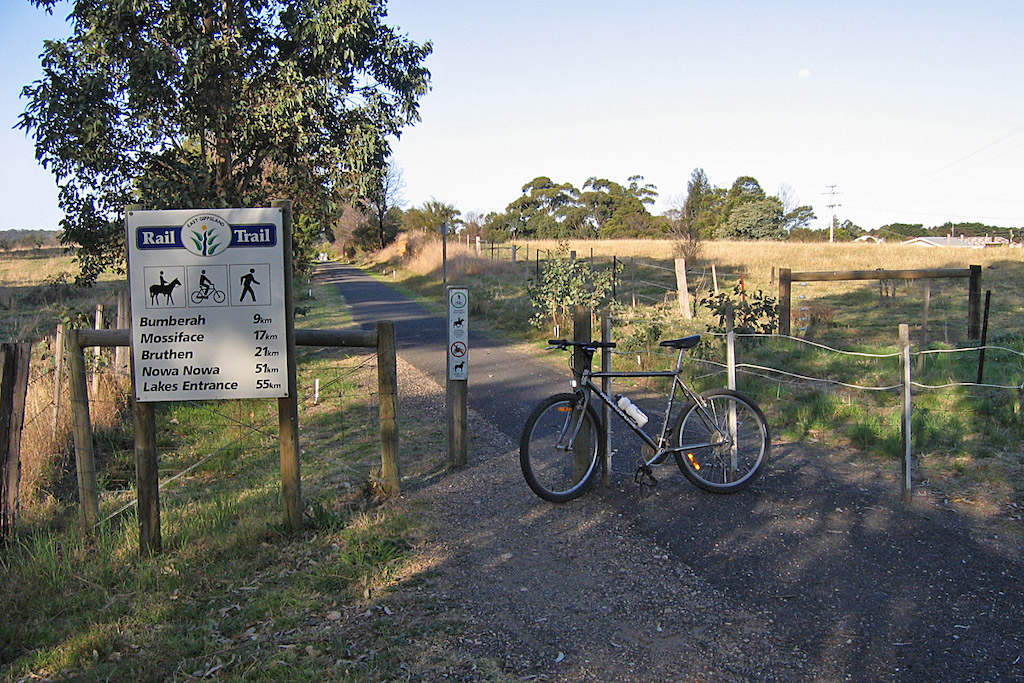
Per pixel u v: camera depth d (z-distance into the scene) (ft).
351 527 17.15
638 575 14.48
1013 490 18.25
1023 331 42.91
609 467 19.25
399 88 39.81
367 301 88.07
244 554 16.47
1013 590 13.55
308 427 28.32
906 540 15.62
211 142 39.93
